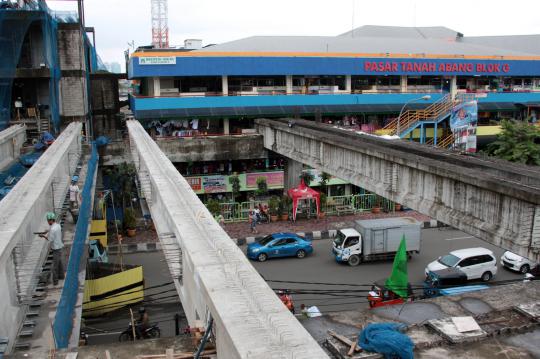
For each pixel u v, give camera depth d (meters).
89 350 7.28
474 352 7.88
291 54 38.84
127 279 20.39
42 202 12.91
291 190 35.25
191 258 7.11
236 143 35.88
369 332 7.71
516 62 45.47
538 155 37.12
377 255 27.27
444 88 45.53
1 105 29.94
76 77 35.31
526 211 12.20
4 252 8.00
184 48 44.56
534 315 8.80
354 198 37.44
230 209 35.44
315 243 31.22
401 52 46.03
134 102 37.81
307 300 22.23
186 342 7.32
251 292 5.90
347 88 41.88
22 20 30.75
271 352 4.65
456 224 14.88
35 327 8.97
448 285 22.75
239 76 40.00
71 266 10.32
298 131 28.02
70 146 22.16
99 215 26.42
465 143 39.75
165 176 13.34
